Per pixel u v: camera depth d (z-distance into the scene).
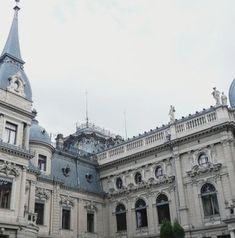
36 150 47.69
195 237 43.00
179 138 48.06
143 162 52.25
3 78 40.41
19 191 36.62
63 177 51.78
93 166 58.09
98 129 83.25
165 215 47.53
